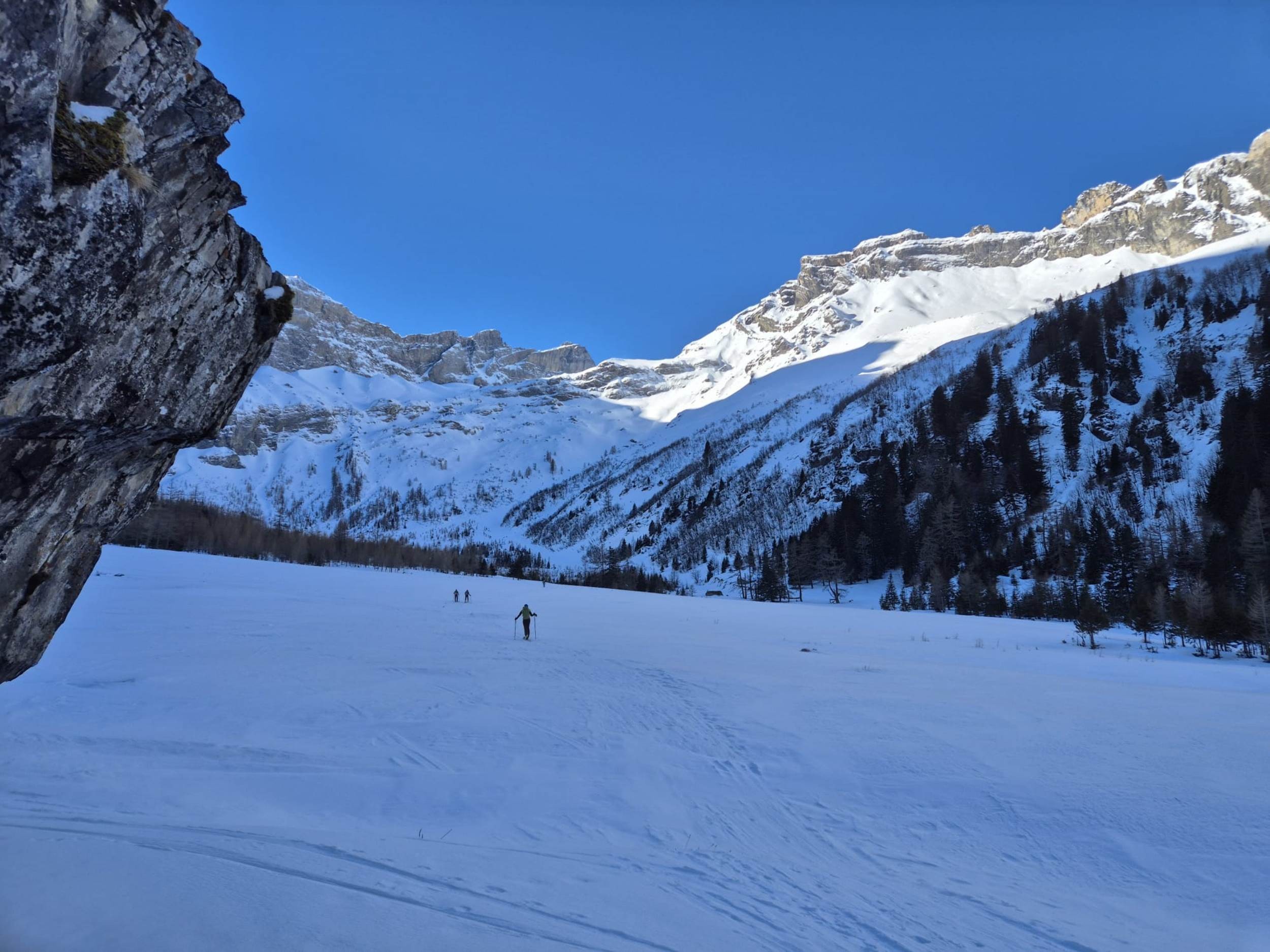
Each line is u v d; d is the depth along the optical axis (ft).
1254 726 46.14
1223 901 21.30
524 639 90.48
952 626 149.89
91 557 17.13
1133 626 139.23
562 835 24.91
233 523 347.36
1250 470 219.82
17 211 10.07
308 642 76.02
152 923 13.78
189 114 13.21
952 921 19.47
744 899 20.04
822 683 61.31
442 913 16.35
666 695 53.16
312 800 27.50
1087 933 19.03
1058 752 38.32
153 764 30.66
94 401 13.30
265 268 17.37
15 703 40.98
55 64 10.09
